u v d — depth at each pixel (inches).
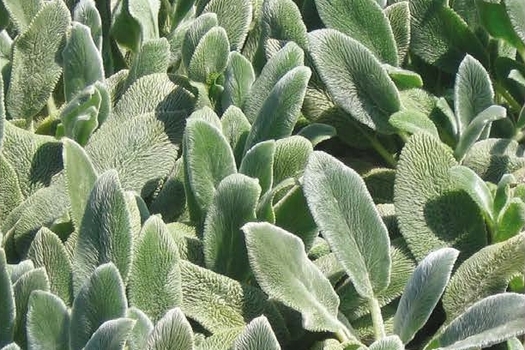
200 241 29.7
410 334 26.8
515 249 28.2
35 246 28.6
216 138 29.5
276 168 30.5
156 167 32.1
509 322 25.5
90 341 24.0
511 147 32.9
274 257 26.8
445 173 30.2
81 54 33.7
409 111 32.1
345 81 32.5
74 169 29.0
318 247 30.1
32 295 25.7
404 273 29.2
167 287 27.0
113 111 34.0
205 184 29.7
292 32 35.1
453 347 25.7
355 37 34.3
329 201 27.5
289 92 30.8
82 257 27.1
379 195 33.2
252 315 28.0
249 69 33.6
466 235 30.0
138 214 28.8
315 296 27.2
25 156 32.9
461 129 32.5
